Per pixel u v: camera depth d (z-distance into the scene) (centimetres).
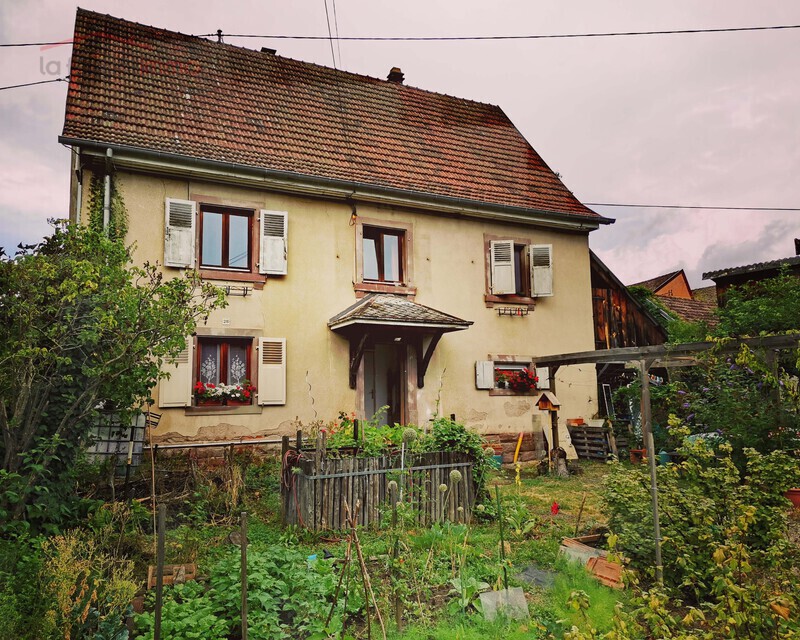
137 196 964
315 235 1096
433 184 1228
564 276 1345
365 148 1250
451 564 498
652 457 418
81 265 529
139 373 610
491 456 749
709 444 773
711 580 411
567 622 371
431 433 772
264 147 1105
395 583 416
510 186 1358
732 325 1209
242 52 1338
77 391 592
